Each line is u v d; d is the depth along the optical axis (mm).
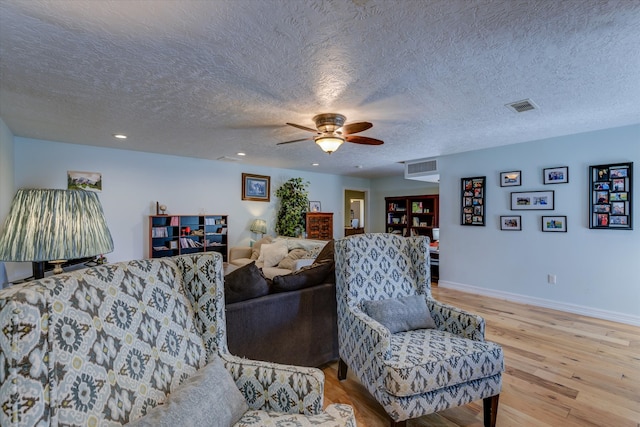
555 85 2359
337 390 2205
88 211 1373
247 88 2383
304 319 2357
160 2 1396
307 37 1701
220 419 1064
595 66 2059
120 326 1049
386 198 8391
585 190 3732
